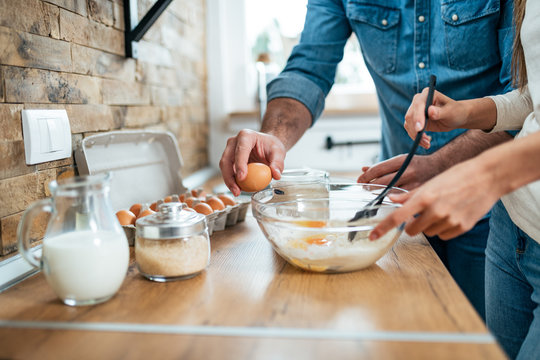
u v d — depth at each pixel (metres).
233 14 2.09
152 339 0.48
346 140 2.05
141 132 1.15
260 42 2.16
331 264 0.64
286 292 0.60
